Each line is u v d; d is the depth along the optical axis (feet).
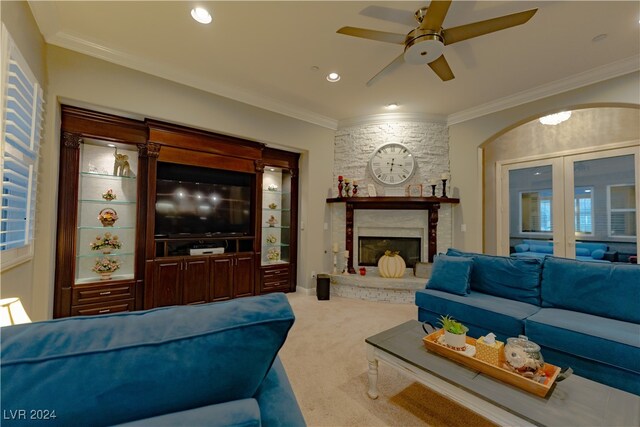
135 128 10.28
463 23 7.82
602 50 8.79
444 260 9.47
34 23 7.11
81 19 7.57
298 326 10.01
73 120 9.13
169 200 11.24
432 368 4.93
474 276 9.16
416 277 13.61
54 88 8.18
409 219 14.44
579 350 5.78
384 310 11.84
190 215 11.77
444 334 5.54
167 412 2.05
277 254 15.14
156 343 2.11
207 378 2.16
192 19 7.59
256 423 2.04
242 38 8.39
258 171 13.21
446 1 5.97
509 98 12.11
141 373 1.99
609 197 13.25
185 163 11.10
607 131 13.35
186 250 11.89
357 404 5.76
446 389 4.71
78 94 8.55
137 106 9.60
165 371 2.04
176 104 10.41
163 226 11.08
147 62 9.57
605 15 7.30
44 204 7.95
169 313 2.42
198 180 12.02
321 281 13.41
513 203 16.47
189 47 8.85
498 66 9.72
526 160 15.89
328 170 15.20
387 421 5.28
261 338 2.39
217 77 10.66
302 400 5.88
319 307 12.21
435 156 14.38
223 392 2.24
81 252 9.97
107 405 1.89
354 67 9.93
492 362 4.79
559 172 14.76
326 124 15.05
